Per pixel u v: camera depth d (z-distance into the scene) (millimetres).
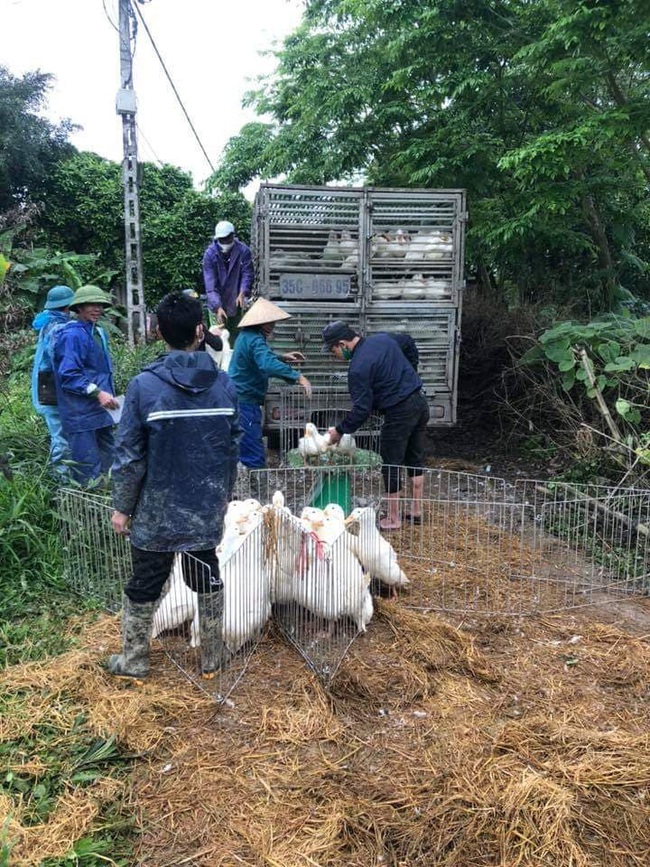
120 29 11023
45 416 5297
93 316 5016
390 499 4941
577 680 3227
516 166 7785
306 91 11484
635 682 3203
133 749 2709
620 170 9133
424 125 10305
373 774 2598
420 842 2289
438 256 6750
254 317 5398
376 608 3779
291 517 3529
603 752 2701
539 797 2439
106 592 3953
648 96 7883
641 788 2520
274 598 3572
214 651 3139
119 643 3457
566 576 4402
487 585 4203
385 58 9914
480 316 9055
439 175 9312
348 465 5129
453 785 2525
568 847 2256
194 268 19438
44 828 2320
